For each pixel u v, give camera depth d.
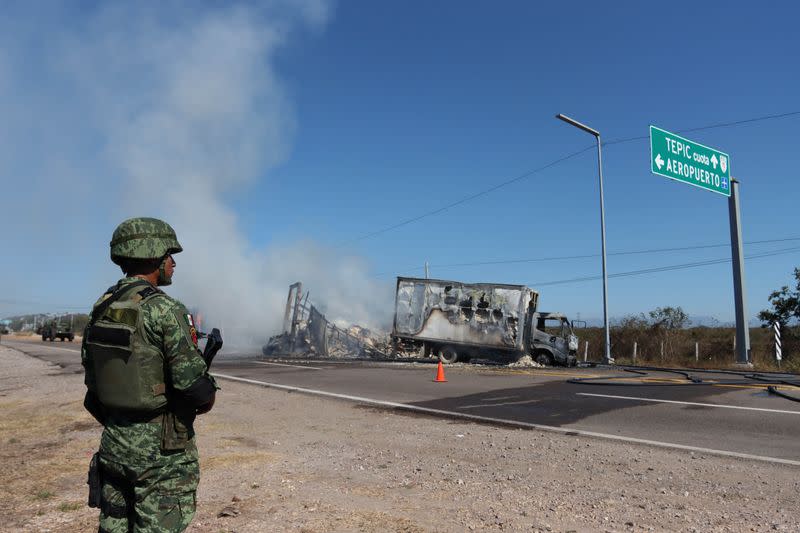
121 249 2.61
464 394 12.19
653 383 14.07
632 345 30.53
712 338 31.17
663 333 29.80
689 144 21.52
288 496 4.78
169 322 2.44
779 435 7.76
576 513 4.43
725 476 5.66
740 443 7.25
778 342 23.36
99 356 2.39
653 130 20.52
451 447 6.98
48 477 5.50
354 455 6.50
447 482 5.33
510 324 24.14
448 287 25.20
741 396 11.45
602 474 5.71
